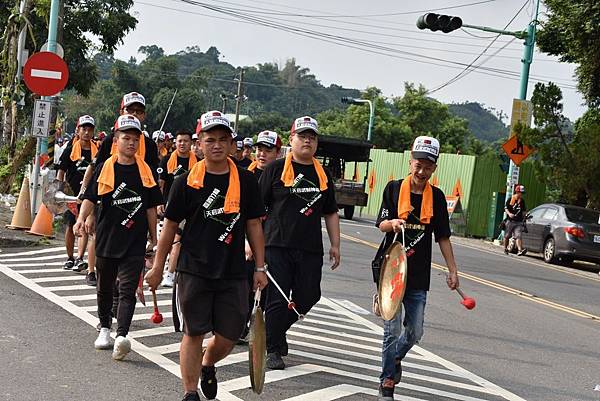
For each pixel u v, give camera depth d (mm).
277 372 7211
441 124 65125
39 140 15906
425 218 6535
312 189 7336
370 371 7605
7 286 10023
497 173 30828
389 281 6402
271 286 7266
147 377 6629
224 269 5418
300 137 7355
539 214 23297
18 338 7516
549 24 26766
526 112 27047
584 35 25234
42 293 9750
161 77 70000
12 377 6301
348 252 18234
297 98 119125
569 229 21562
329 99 127438
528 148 25578
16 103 21141
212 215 5418
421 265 6566
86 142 11445
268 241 7277
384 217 6637
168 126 63562
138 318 8938
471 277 16438
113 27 35062
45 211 14820
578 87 27594
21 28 20500
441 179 32750
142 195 7301
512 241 23812
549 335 10719
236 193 5461
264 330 5621
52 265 11930
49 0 19172
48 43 16672
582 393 7695
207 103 85062
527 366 8680
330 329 9539
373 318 10508
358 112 62781
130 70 69938
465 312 11898
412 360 8445
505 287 15422
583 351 9844
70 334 7867
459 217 30609
